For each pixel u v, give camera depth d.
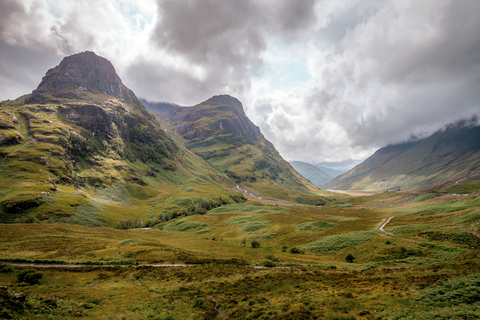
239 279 41.84
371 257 58.59
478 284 24.78
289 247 85.06
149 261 56.25
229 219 157.12
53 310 26.39
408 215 121.69
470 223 69.12
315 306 25.84
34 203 159.88
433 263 43.72
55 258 57.22
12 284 37.84
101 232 106.31
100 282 42.75
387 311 22.66
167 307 30.47
